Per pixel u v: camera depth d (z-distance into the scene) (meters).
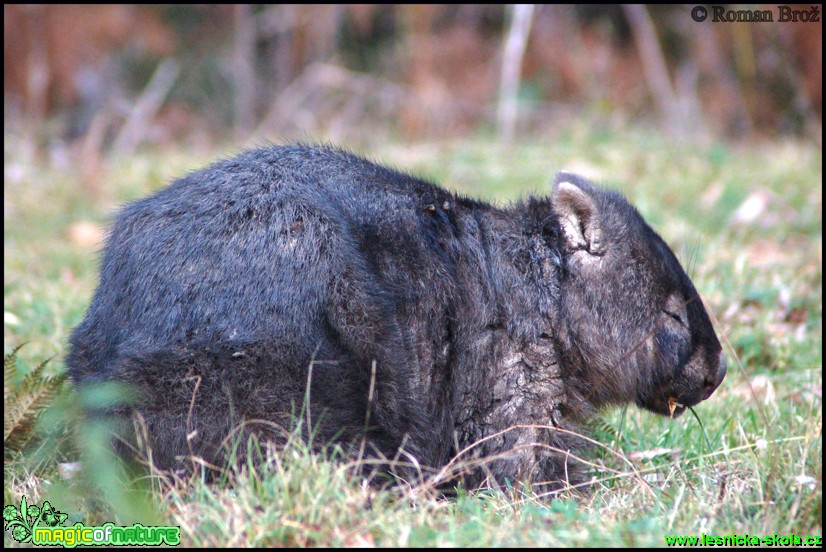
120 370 9.45
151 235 10.04
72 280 18.16
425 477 10.19
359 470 9.62
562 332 10.98
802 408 12.81
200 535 8.42
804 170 24.25
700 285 16.77
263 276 9.63
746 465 10.41
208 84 36.59
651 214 21.08
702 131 32.31
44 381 10.51
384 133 31.92
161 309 9.64
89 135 31.41
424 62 33.88
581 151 27.30
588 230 11.05
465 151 27.62
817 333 15.56
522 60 34.66
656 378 11.38
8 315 15.16
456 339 10.59
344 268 9.84
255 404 9.41
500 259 11.02
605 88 34.53
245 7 36.47
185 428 9.30
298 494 8.70
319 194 10.30
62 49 32.78
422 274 10.48
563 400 10.97
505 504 9.53
